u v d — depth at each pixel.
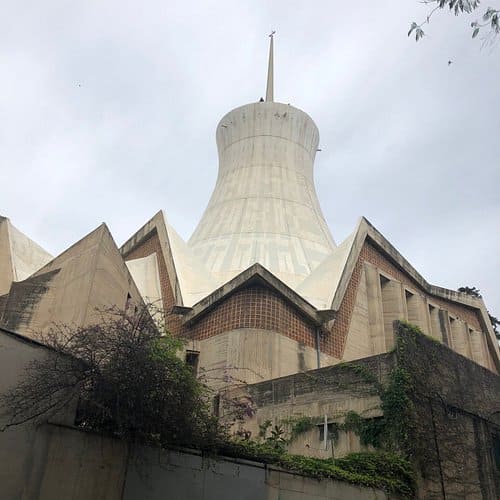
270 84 49.38
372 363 16.78
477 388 18.69
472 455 16.80
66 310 17.70
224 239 36.22
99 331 10.55
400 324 16.78
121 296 20.14
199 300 27.58
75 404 10.00
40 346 9.86
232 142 43.72
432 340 17.64
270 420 18.84
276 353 23.50
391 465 14.42
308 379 18.36
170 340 11.71
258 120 42.94
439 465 15.41
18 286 18.66
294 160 42.47
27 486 8.84
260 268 24.61
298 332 25.08
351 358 27.22
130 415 10.08
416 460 14.81
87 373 10.12
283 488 12.48
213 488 11.43
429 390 16.42
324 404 17.48
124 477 10.26
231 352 23.31
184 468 11.16
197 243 37.41
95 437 10.04
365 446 15.80
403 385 15.59
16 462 8.83
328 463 14.30
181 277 28.64
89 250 18.39
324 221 41.19
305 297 28.52
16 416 9.05
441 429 16.12
